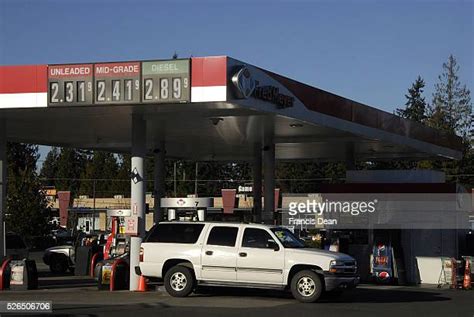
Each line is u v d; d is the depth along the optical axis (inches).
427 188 979.9
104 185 3294.8
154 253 712.4
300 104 842.2
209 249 696.4
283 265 674.2
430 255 967.6
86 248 1079.6
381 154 1343.5
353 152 1274.6
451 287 908.0
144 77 703.7
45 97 728.3
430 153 1311.5
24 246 1044.5
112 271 799.1
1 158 867.4
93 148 1272.1
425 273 964.6
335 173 2945.4
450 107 2854.3
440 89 2881.4
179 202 932.0
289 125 912.3
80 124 926.4
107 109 753.6
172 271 704.4
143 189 821.2
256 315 568.7
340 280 668.7
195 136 1067.3
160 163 1166.3
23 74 735.1
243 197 2202.3
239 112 778.2
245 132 1005.8
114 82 709.9
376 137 1061.1
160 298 694.5
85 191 3307.1
